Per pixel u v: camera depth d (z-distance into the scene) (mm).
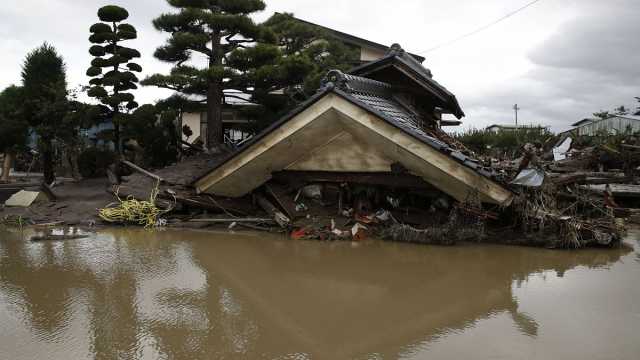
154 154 18875
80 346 4703
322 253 9008
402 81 13312
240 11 16609
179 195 12711
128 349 4641
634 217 13445
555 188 10391
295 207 11875
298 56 15422
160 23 16234
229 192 12867
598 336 4918
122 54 17203
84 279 7086
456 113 15742
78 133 18844
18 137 17719
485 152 24734
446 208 11148
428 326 5273
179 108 18203
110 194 14859
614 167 16953
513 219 10328
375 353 4566
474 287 6773
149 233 11195
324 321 5438
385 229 10578
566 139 21250
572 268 7898
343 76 10109
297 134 10711
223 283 6934
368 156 11148
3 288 6598
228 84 16859
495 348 4652
